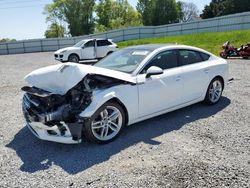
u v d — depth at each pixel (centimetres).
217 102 602
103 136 405
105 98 390
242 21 2627
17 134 460
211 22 2930
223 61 605
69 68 390
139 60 466
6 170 340
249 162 343
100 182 308
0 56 2964
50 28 6331
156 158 359
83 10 6131
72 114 375
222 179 306
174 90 487
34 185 306
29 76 429
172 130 454
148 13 6962
